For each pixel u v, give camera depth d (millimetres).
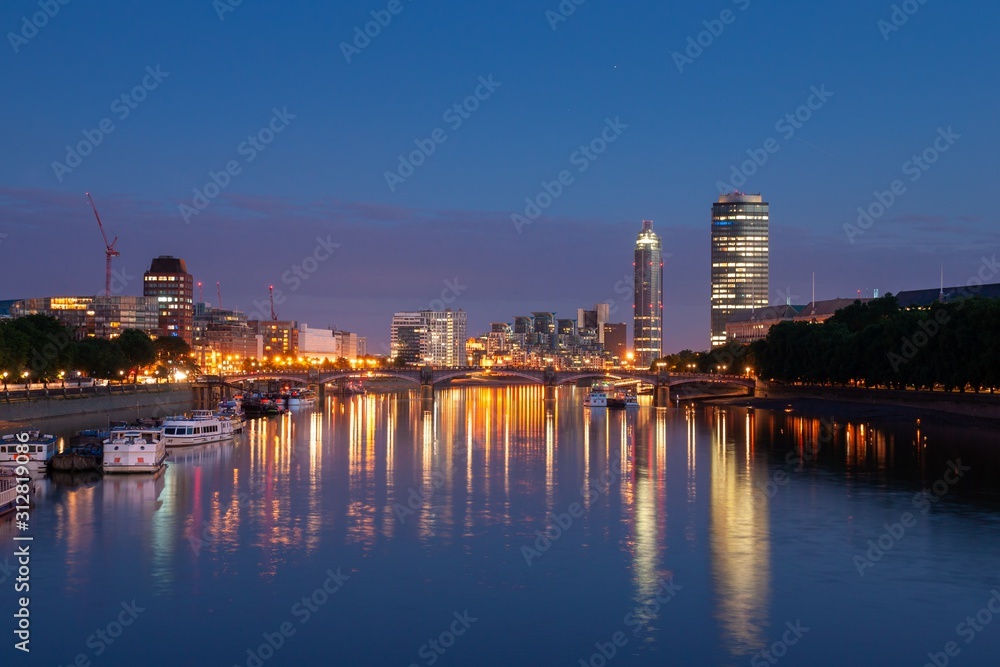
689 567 102438
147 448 161125
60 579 97438
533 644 81625
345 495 144625
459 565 103312
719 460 191250
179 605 90250
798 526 121875
